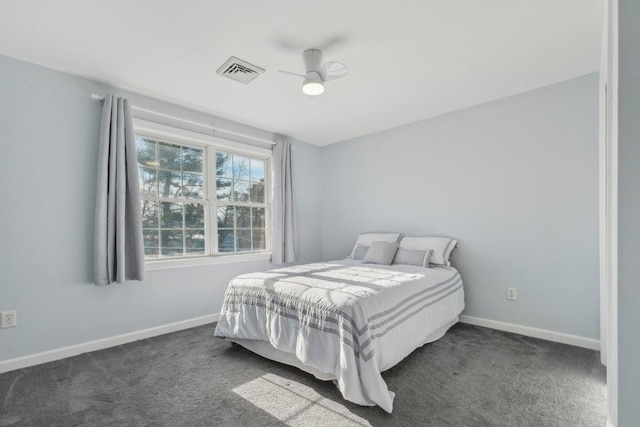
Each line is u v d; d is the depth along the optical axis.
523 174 2.87
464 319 3.19
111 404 1.75
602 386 1.90
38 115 2.32
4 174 2.18
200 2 1.67
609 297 1.33
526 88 2.78
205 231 3.38
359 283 2.23
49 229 2.35
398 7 1.72
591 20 1.85
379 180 4.02
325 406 1.72
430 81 2.63
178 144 3.20
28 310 2.25
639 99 0.78
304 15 1.79
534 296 2.79
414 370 2.12
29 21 1.82
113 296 2.64
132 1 1.66
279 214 3.93
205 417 1.63
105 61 2.29
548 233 2.73
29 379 2.03
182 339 2.77
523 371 2.10
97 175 2.51
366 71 2.45
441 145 3.43
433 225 3.49
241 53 2.19
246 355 2.41
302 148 4.45
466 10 1.75
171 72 2.46
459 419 1.59
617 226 0.82
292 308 2.05
